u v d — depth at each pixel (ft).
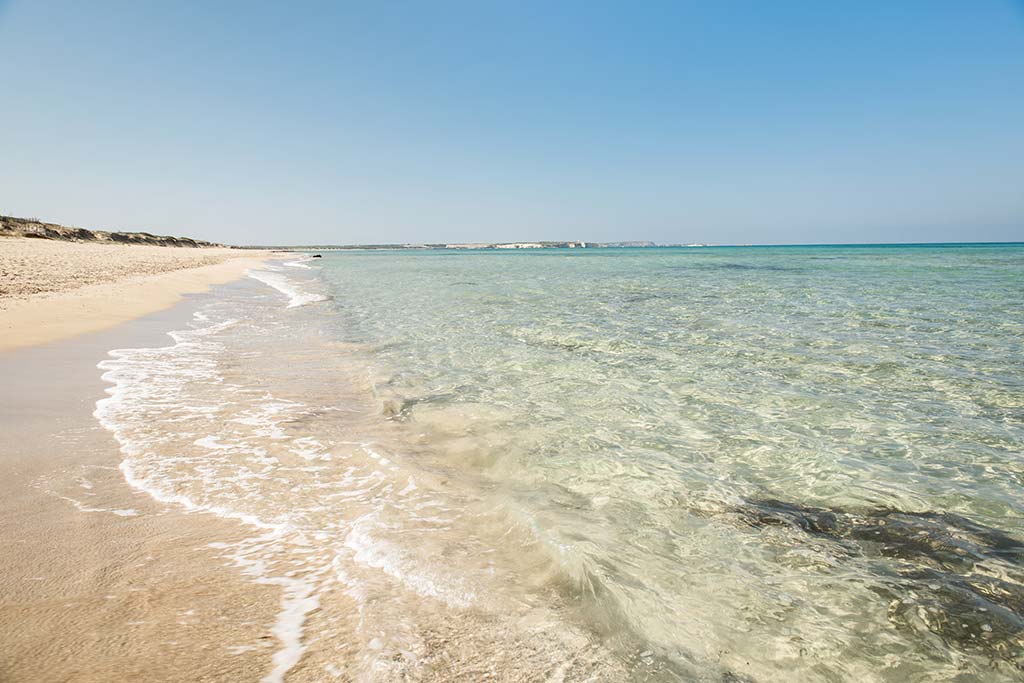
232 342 34.65
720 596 9.27
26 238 171.12
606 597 9.09
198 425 18.21
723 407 20.59
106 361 27.43
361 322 43.91
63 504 12.18
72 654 7.43
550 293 66.85
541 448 16.43
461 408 20.49
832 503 12.94
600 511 12.33
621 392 22.63
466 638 8.00
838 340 33.40
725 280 86.48
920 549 10.93
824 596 9.36
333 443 16.81
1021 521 12.11
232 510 12.17
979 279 81.82
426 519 11.89
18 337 31.48
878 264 135.03
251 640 7.86
